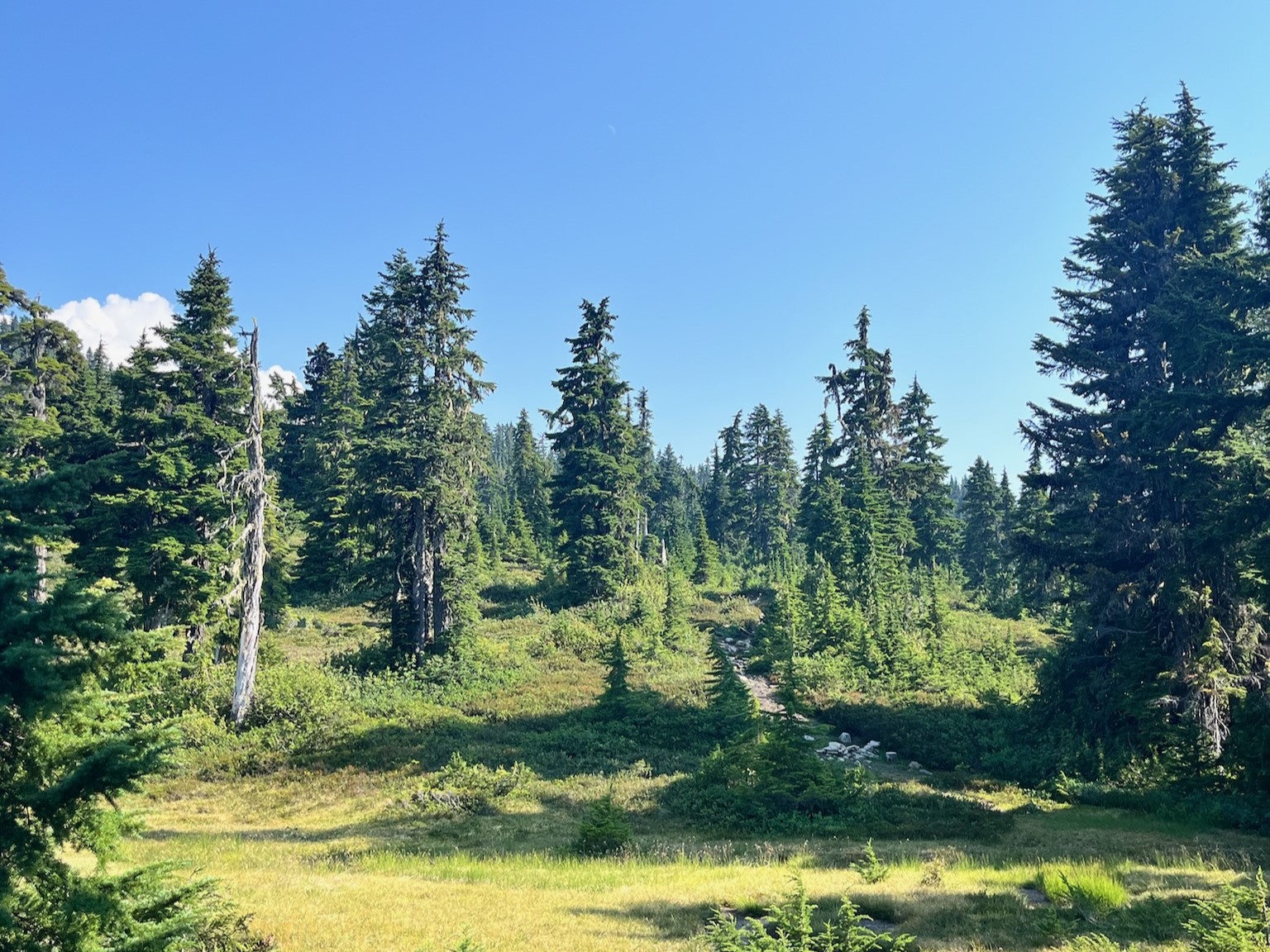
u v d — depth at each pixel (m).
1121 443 24.86
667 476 104.88
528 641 40.12
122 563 29.52
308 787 21.83
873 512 55.41
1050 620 49.69
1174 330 22.06
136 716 6.80
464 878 13.80
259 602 27.11
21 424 31.41
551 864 15.12
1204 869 13.12
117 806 6.49
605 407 52.72
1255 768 18.64
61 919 5.81
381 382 40.81
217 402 34.69
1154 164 26.28
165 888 6.67
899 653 38.53
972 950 9.35
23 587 5.91
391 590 37.28
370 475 35.84
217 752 23.86
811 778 19.94
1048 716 25.94
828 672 37.66
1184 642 22.53
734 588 67.50
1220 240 24.92
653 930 10.61
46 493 6.43
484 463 38.44
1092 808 20.28
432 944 9.55
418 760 23.48
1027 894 12.03
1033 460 28.02
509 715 28.59
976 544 72.50
